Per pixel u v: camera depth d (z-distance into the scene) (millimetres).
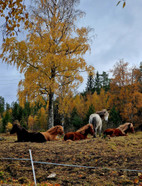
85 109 43375
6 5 4129
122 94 31719
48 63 12766
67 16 13633
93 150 6555
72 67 13539
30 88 12594
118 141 8117
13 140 10094
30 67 13289
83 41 13883
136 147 6809
